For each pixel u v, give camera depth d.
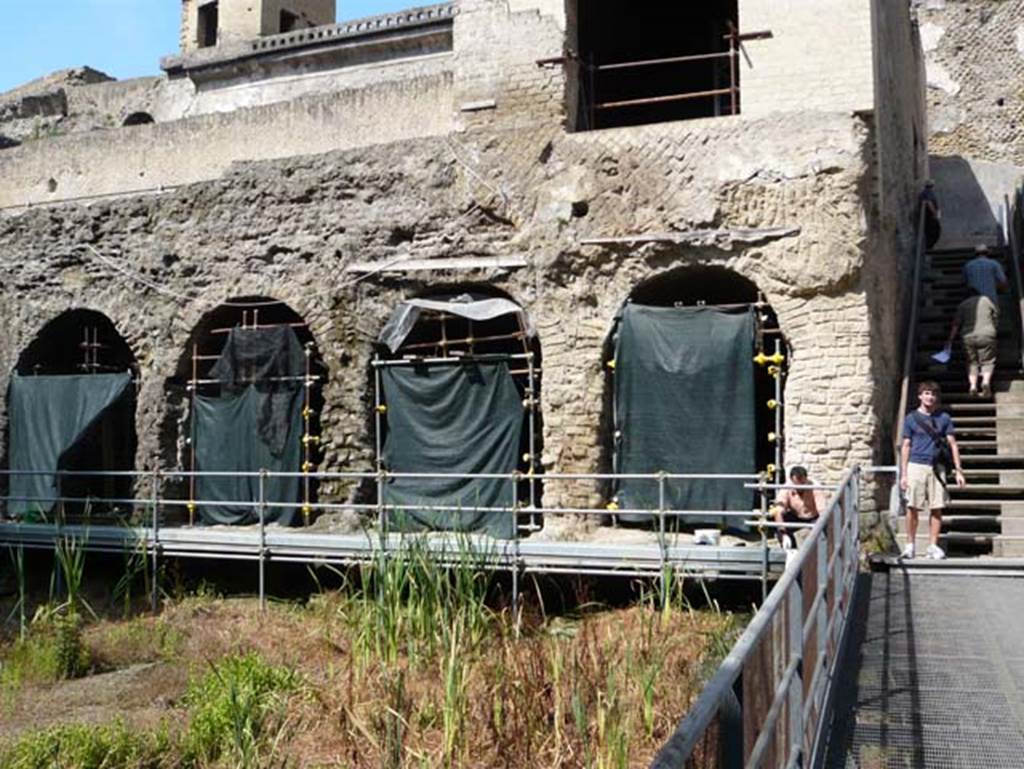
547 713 7.80
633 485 12.95
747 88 13.09
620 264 13.37
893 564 9.84
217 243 15.59
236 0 30.11
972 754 5.38
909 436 10.24
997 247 17.64
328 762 7.66
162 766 7.89
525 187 13.84
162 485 15.58
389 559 11.27
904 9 17.42
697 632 9.80
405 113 16.77
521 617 10.59
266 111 17.77
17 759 7.78
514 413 13.68
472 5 14.35
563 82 13.84
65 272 16.77
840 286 12.38
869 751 5.43
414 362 14.16
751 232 12.75
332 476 12.89
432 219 14.33
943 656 6.98
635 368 13.03
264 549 12.88
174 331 15.82
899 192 15.85
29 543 14.58
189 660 10.84
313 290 14.89
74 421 16.20
